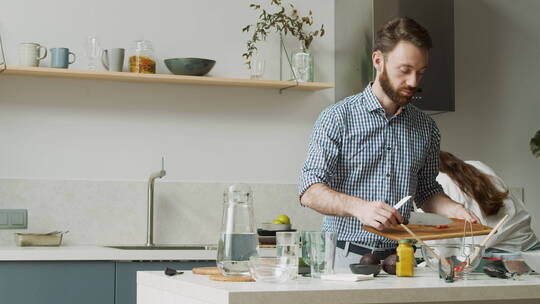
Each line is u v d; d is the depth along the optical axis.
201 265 3.31
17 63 3.70
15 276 3.11
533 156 4.61
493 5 4.61
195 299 1.65
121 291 3.21
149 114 3.88
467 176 3.20
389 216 2.01
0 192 3.65
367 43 3.88
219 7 4.02
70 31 3.79
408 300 1.59
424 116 2.69
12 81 3.70
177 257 3.27
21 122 3.71
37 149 3.72
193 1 3.98
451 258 1.81
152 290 1.98
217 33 4.01
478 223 2.35
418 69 2.37
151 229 3.72
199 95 3.96
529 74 4.64
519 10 4.65
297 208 4.06
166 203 3.87
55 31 3.77
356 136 2.54
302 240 1.91
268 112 4.07
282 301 1.49
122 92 3.85
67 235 3.73
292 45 4.13
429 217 2.85
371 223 2.04
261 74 3.90
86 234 3.75
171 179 3.90
